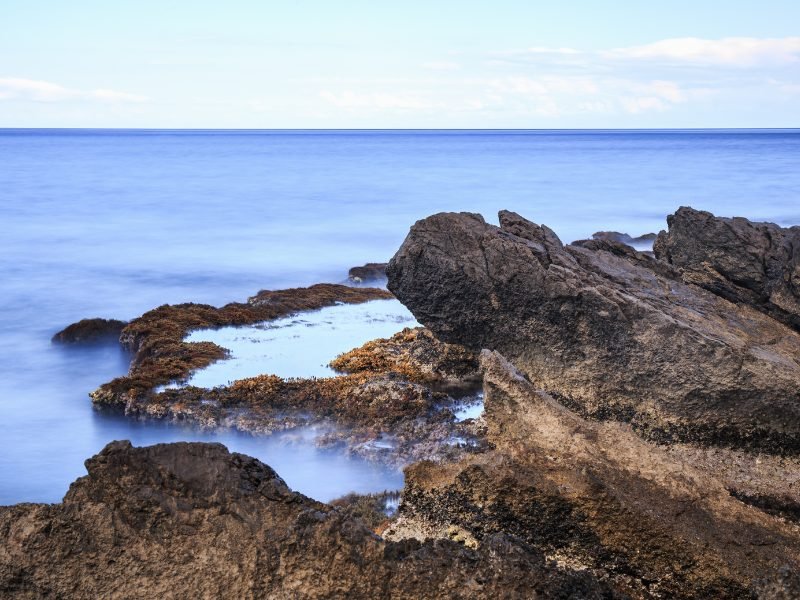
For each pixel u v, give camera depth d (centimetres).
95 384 3400
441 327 2830
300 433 2673
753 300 2933
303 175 15250
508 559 1209
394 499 2203
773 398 2216
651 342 2370
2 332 4272
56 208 9825
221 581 1199
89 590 1211
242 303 4778
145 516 1235
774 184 12556
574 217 8931
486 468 1561
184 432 2781
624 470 1596
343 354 3494
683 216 3145
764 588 1324
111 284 5491
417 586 1182
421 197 10938
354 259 6438
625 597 1255
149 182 13562
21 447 2761
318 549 1195
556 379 2567
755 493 1866
